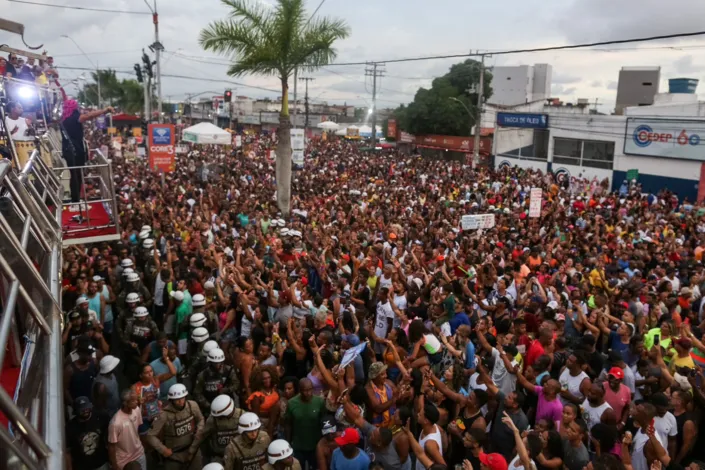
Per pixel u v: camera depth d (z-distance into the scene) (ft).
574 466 19.54
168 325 32.17
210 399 24.08
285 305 31.19
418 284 37.86
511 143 150.00
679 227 63.46
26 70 37.78
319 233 50.39
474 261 42.70
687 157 105.19
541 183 105.09
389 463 19.56
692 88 142.41
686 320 33.68
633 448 20.93
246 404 24.30
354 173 113.39
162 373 24.91
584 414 22.36
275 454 17.31
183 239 49.11
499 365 25.16
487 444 22.40
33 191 18.58
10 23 34.78
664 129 108.78
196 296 30.53
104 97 282.56
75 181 38.86
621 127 117.70
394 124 202.08
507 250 46.78
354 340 26.02
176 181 85.46
